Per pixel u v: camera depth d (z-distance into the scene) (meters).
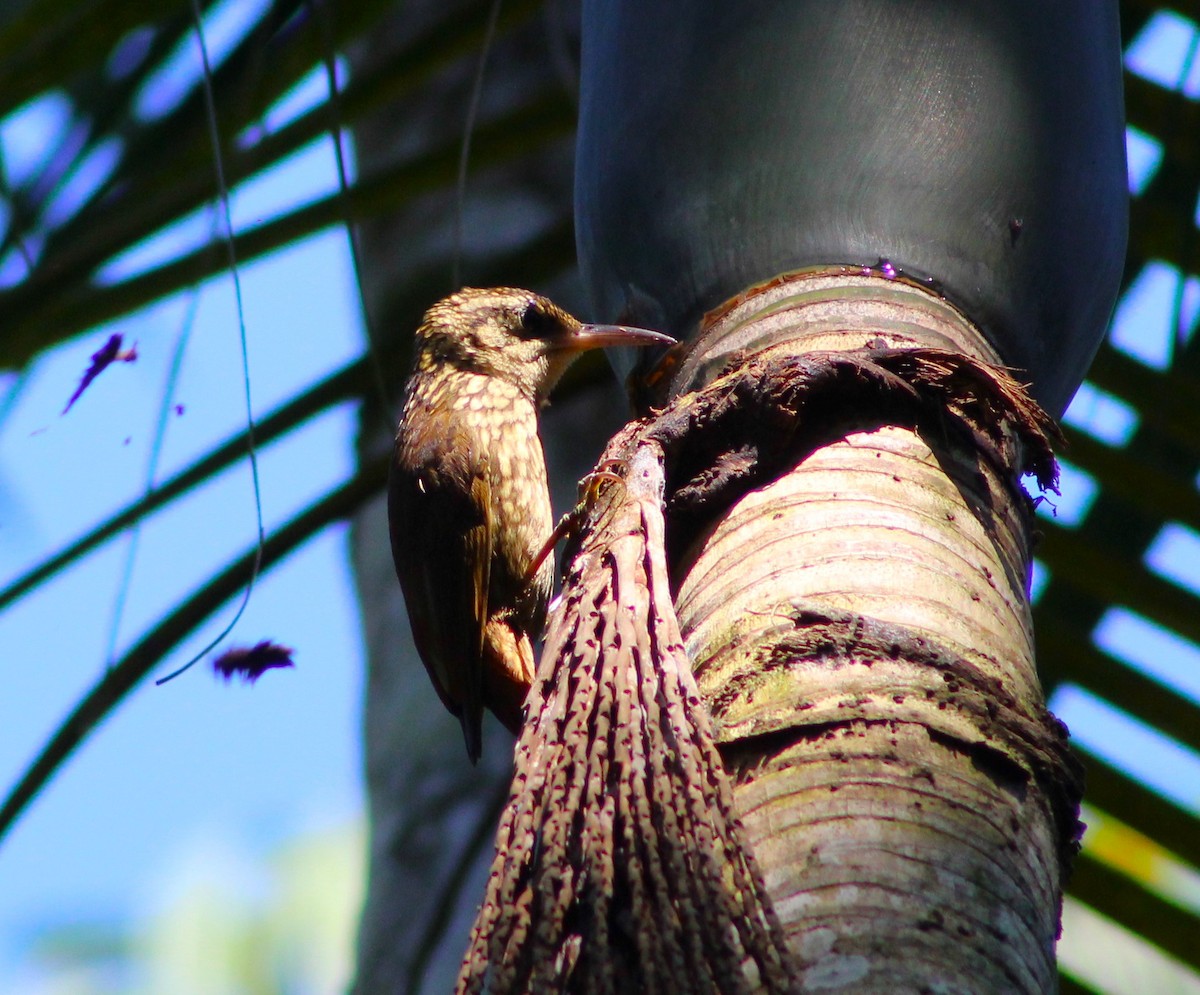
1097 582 6.55
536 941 2.98
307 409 6.91
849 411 4.34
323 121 7.17
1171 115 6.35
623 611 3.57
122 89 7.51
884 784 3.46
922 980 3.14
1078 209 5.00
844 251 4.74
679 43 5.10
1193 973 6.25
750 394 4.33
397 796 8.84
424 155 7.24
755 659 3.77
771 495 4.20
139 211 7.00
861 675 3.67
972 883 3.33
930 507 4.12
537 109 7.32
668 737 3.28
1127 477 6.62
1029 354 4.88
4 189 7.95
